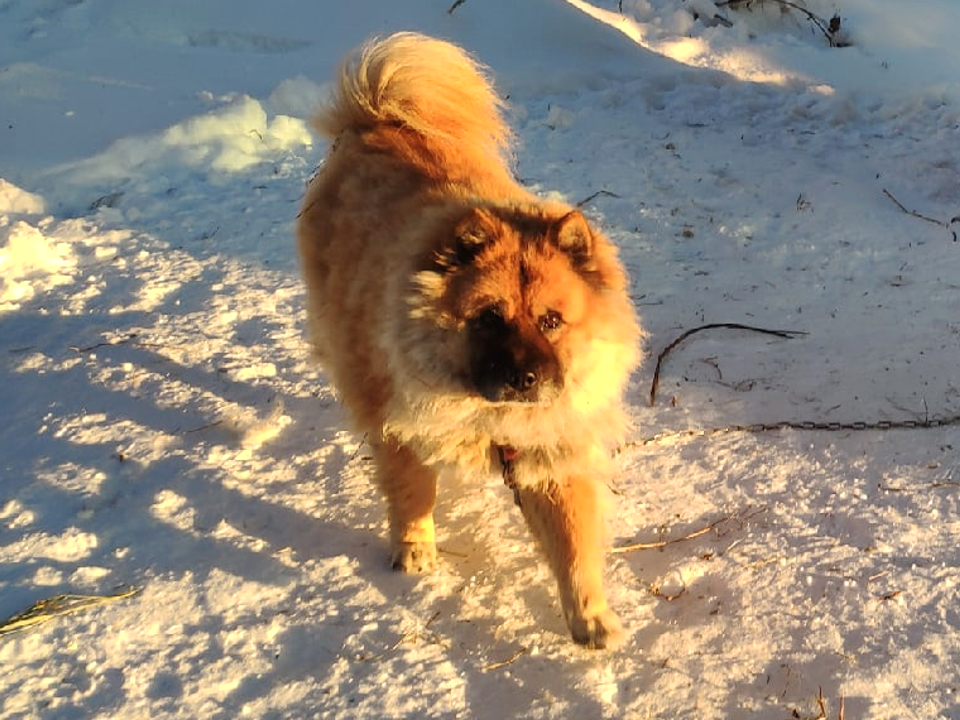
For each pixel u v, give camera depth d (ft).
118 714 5.15
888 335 7.81
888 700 5.10
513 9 15.56
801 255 9.02
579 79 13.98
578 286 5.41
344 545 6.14
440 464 5.85
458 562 6.04
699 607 5.68
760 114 12.84
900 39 16.10
